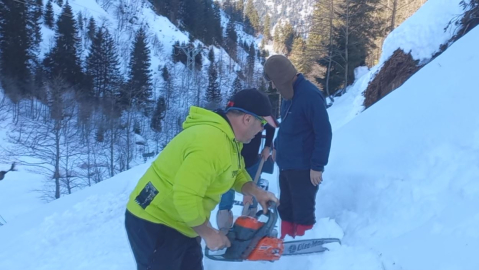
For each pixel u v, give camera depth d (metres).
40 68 47.06
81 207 6.10
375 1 30.98
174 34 80.75
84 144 29.80
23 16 47.16
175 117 44.78
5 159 28.61
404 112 4.32
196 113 2.15
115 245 4.36
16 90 40.66
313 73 32.16
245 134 2.17
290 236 3.47
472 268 2.22
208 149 1.99
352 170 3.95
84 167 27.98
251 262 3.21
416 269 2.46
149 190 2.14
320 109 3.06
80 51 54.81
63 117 28.66
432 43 10.48
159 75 60.78
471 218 2.54
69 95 35.59
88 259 4.04
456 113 3.59
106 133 33.25
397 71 11.76
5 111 37.59
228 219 3.69
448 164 3.15
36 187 26.73
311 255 3.00
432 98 4.13
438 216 2.76
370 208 3.35
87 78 49.19
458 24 9.53
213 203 2.28
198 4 90.50
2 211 23.20
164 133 42.69
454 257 2.36
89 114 32.03
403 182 3.31
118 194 6.65
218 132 2.04
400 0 36.25
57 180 24.88
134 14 77.12
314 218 3.36
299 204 3.29
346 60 29.62
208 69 66.69
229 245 2.22
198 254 2.36
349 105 17.78
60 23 51.56
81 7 70.62
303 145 3.21
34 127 29.75
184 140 2.04
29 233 5.33
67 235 5.01
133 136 38.22
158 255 2.18
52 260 4.21
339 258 2.87
